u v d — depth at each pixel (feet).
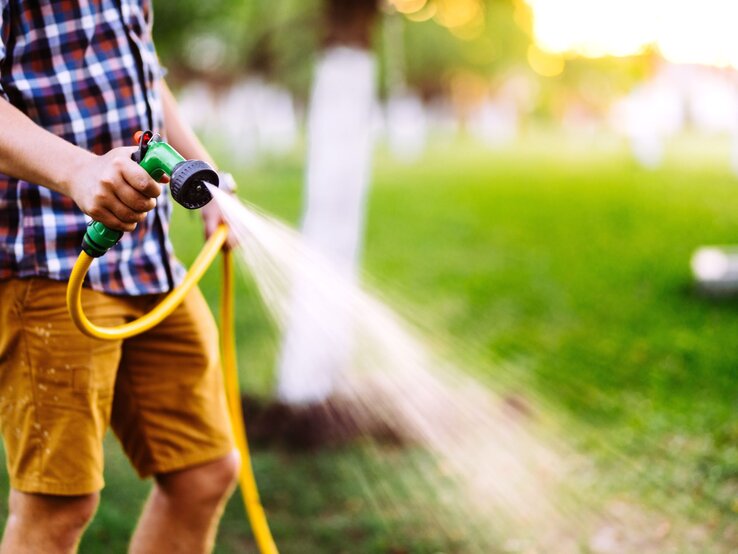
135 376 7.16
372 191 59.47
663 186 61.00
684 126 130.11
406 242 37.27
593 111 149.18
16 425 6.52
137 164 5.34
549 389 17.38
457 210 49.49
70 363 6.38
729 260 26.05
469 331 21.95
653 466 13.80
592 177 71.77
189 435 7.27
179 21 24.94
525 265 32.27
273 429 15.23
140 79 6.72
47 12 6.29
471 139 151.94
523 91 158.92
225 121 102.01
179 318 7.14
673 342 20.98
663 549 11.34
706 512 12.29
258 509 8.59
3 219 6.32
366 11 16.30
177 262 7.41
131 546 7.45
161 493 7.42
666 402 16.74
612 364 19.39
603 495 12.80
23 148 5.58
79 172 5.45
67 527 6.55
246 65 47.37
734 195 53.16
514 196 57.11
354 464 14.06
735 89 64.23
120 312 6.71
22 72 6.26
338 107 16.33
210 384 7.39
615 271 30.45
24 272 6.31
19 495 6.59
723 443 14.62
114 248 6.64
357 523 11.98
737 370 18.56
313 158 16.51
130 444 7.37
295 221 41.16
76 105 6.40
